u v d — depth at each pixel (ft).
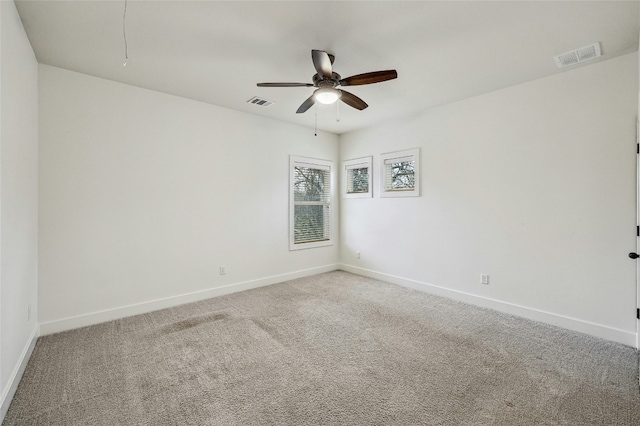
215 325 9.53
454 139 12.10
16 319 6.49
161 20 6.72
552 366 7.14
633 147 8.13
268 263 14.34
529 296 10.13
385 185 15.01
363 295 12.69
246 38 7.47
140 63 8.75
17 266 6.59
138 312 10.46
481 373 6.84
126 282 10.24
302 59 8.57
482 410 5.62
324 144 16.76
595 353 7.76
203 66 8.96
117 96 10.00
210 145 12.26
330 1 6.07
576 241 9.12
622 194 8.32
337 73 8.73
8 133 5.93
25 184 7.27
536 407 5.71
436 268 12.84
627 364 7.22
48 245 8.79
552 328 9.32
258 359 7.45
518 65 8.86
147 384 6.41
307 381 6.53
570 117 9.16
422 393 6.12
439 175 12.66
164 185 11.05
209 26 6.97
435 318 10.15
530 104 9.99
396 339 8.57
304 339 8.55
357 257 16.52
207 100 11.83
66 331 9.00
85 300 9.45
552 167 9.55
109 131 9.84
